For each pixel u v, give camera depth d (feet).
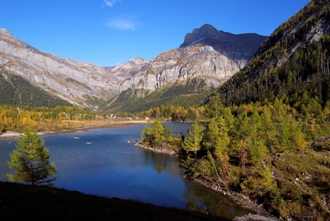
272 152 199.41
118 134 484.33
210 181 178.50
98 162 243.81
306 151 201.36
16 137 429.38
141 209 82.53
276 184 149.89
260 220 119.03
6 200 71.82
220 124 222.07
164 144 310.45
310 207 123.95
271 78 565.12
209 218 89.25
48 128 557.33
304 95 357.20
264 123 217.15
